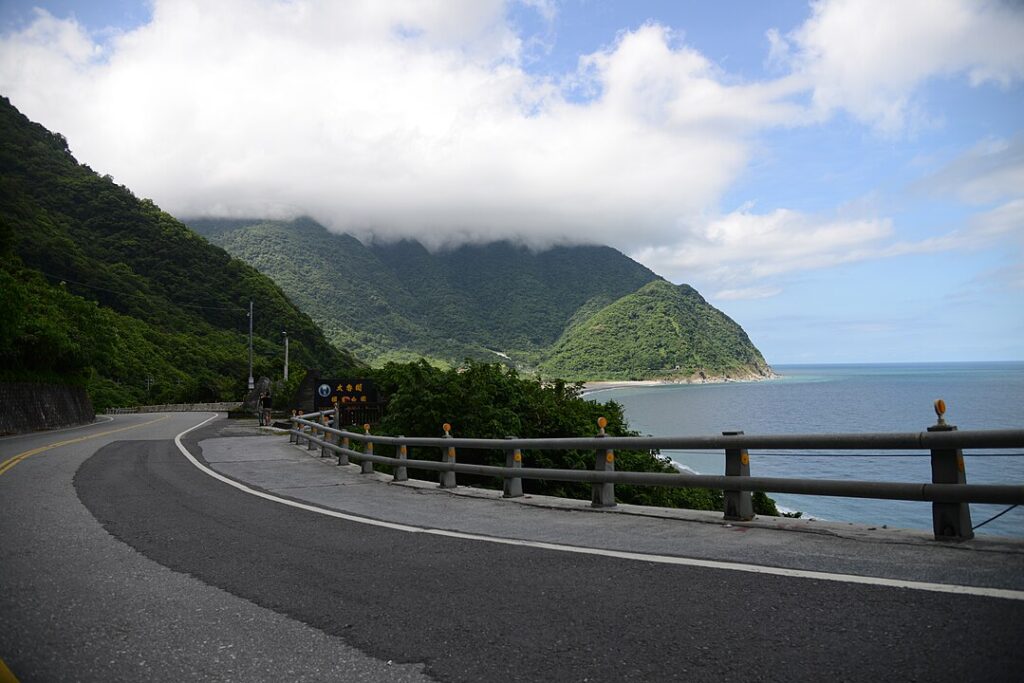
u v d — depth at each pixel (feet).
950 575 16.08
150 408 271.49
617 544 22.25
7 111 542.16
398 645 14.34
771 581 16.85
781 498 119.85
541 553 21.58
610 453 30.01
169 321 411.95
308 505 34.60
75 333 161.99
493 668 12.91
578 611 15.72
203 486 43.27
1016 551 17.61
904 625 13.39
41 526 29.43
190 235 518.37
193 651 14.53
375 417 115.03
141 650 14.67
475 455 72.13
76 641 15.29
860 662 11.98
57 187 494.18
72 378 160.66
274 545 24.82
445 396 74.13
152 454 67.46
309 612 16.83
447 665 13.17
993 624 13.06
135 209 508.94
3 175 421.18
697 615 14.90
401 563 21.26
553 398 85.81
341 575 20.13
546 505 31.76
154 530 28.32
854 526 22.06
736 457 24.91
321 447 63.41
